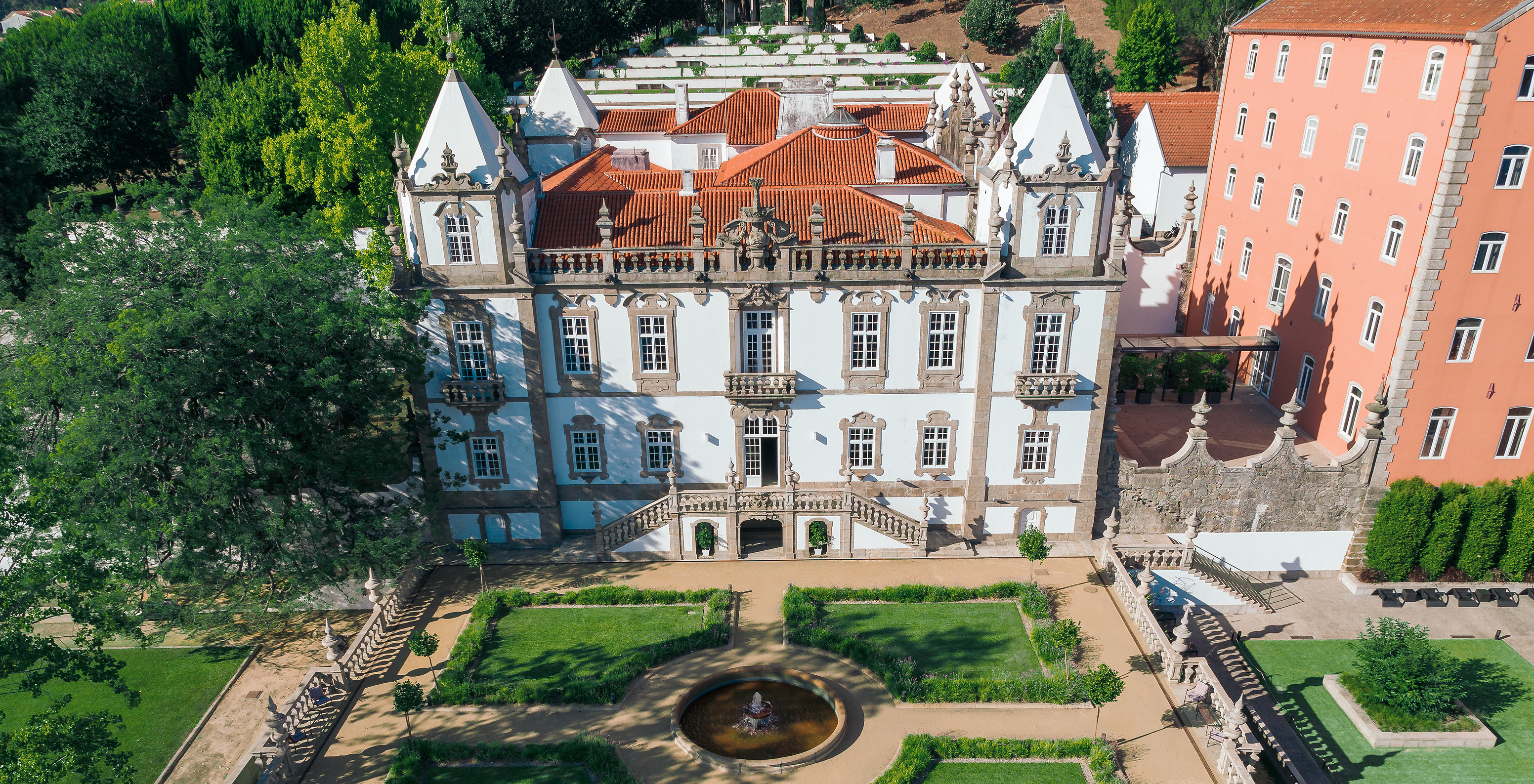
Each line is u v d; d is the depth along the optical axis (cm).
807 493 3794
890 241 3716
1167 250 5669
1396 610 3775
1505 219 3425
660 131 6134
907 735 2864
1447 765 2947
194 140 7738
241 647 3434
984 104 5581
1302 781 2819
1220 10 9738
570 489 3950
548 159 5106
